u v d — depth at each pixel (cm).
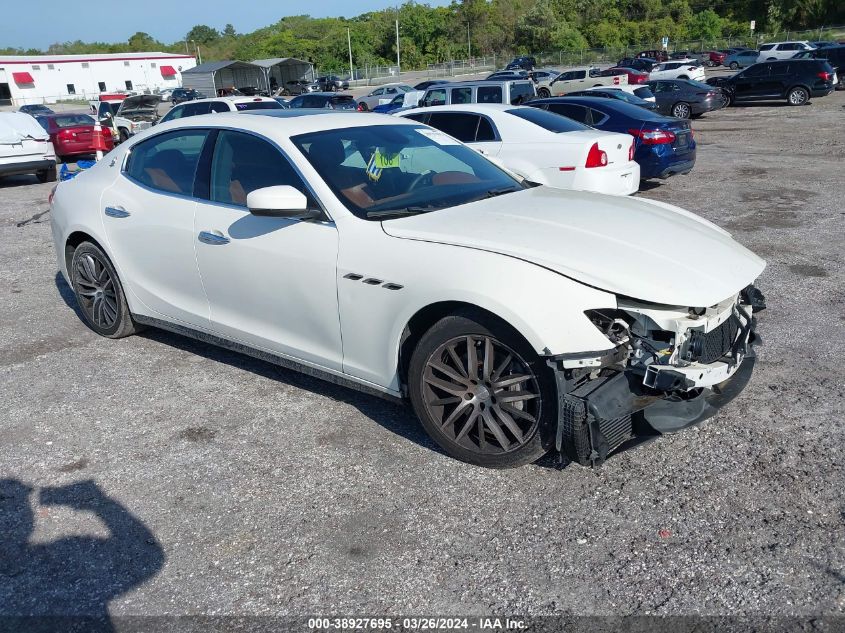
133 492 334
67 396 438
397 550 288
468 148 471
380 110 2373
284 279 384
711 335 313
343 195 374
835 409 383
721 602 254
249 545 295
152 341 527
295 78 6662
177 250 439
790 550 277
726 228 817
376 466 348
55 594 270
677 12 8838
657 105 2286
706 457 343
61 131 1842
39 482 345
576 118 1121
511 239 329
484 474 337
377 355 357
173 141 459
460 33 10469
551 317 297
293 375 459
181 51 15112
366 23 12281
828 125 1886
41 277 707
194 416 407
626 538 289
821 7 7131
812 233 777
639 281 303
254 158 408
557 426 304
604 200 403
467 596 263
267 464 354
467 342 324
